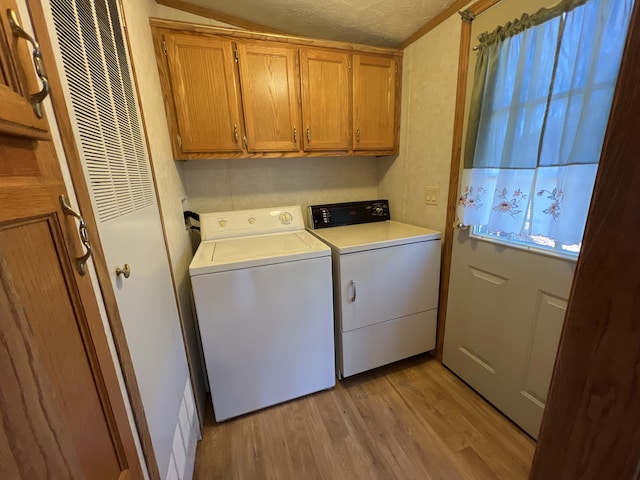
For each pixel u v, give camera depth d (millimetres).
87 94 609
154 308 906
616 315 366
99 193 624
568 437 461
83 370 487
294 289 1406
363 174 2273
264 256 1349
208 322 1286
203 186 1870
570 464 464
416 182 1868
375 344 1688
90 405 496
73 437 433
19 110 372
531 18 1053
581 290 410
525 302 1258
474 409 1487
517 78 1124
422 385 1670
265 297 1357
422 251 1677
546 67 1037
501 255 1343
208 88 1457
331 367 1596
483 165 1324
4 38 366
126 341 671
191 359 1374
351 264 1522
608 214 363
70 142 524
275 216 1841
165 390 921
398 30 1674
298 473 1198
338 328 1617
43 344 392
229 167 1905
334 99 1709
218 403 1396
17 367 301
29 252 383
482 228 1450
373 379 1731
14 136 370
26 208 380
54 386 403
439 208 1707
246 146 1581
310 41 1567
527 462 1209
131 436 644
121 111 810
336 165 2182
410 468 1203
